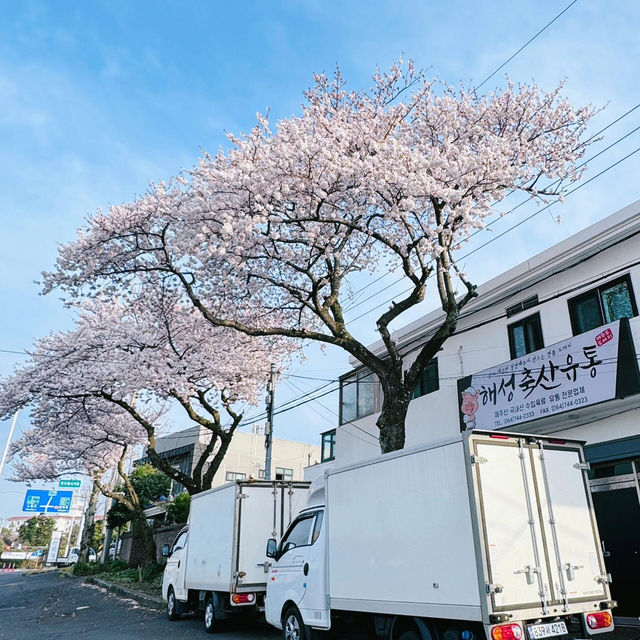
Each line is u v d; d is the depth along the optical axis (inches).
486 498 213.0
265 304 567.5
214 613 393.4
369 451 641.6
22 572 2085.4
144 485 1250.6
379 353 671.1
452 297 399.9
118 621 487.2
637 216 395.5
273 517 398.0
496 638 194.7
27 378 677.9
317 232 422.0
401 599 234.5
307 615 294.4
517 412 442.9
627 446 374.6
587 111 458.0
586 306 436.8
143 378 600.1
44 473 1094.4
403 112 459.5
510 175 392.2
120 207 476.7
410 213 412.8
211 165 466.0
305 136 422.9
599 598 224.1
